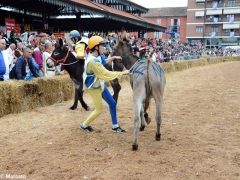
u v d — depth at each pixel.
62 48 8.95
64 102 10.93
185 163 5.46
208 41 68.06
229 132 7.34
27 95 9.46
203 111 9.61
